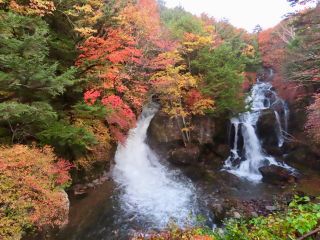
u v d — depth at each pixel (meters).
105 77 11.46
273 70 30.16
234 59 19.80
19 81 7.34
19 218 6.50
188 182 15.73
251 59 29.64
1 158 6.96
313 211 4.76
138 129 18.41
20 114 7.96
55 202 7.39
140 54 15.06
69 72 8.21
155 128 18.50
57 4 10.17
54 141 9.66
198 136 18.61
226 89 17.92
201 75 18.11
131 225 11.01
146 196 13.59
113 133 14.07
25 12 8.98
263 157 20.12
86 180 12.84
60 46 10.48
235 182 16.20
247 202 13.48
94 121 12.20
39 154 8.08
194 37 18.42
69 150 11.37
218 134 19.92
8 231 6.27
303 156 18.69
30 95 8.70
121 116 13.02
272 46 28.45
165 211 12.32
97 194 12.55
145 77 17.48
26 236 7.11
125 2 15.12
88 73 11.16
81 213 10.94
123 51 11.78
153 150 17.89
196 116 19.06
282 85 22.97
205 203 13.31
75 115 11.02
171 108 18.16
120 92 14.97
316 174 17.03
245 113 22.36
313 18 16.31
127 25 15.39
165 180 15.65
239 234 5.02
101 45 11.27
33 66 7.04
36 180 7.19
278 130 21.80
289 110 22.28
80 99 11.41
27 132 9.37
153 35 17.44
